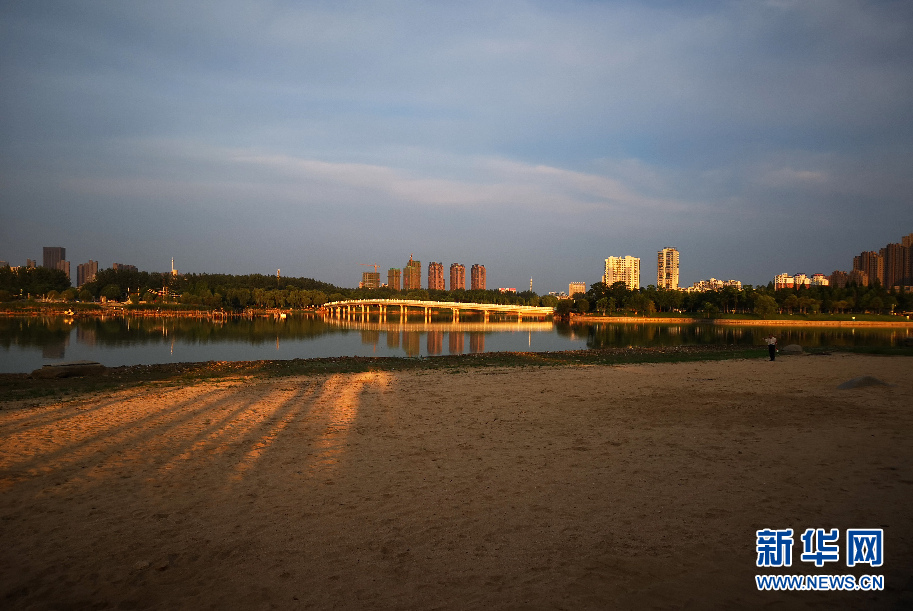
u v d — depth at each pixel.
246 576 7.05
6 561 7.52
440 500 9.64
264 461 12.27
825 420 15.51
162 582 6.93
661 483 10.27
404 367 36.03
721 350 50.91
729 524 8.34
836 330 122.38
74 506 9.55
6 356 56.88
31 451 13.28
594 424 15.67
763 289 174.88
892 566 6.98
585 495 9.73
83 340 79.88
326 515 9.02
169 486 10.59
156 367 38.12
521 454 12.55
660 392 21.48
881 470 10.70
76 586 6.86
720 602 6.26
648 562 7.22
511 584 6.74
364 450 13.16
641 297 171.88
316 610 6.26
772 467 11.09
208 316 179.12
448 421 16.50
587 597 6.41
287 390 23.73
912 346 46.41
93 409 19.22
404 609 6.24
